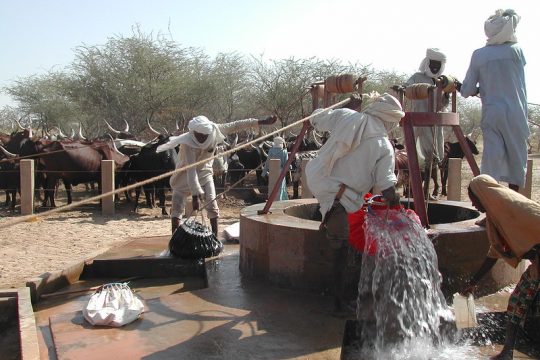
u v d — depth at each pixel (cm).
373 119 428
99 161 1387
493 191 367
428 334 406
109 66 2941
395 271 407
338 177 434
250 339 418
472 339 420
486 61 541
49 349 427
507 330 377
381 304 408
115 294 476
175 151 1392
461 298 405
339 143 425
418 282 411
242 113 3453
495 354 392
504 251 381
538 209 353
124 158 1433
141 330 443
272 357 387
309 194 1205
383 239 409
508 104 535
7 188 1320
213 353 395
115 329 447
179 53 3036
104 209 1291
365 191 435
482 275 405
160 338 425
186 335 429
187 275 648
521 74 542
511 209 358
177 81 2945
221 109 3428
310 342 411
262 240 552
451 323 417
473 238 494
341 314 465
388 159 422
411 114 512
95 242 947
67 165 1334
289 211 652
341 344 407
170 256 656
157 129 3055
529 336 419
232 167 1761
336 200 436
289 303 496
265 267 554
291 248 527
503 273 525
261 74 3155
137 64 2917
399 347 400
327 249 509
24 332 437
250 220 571
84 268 652
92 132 3403
